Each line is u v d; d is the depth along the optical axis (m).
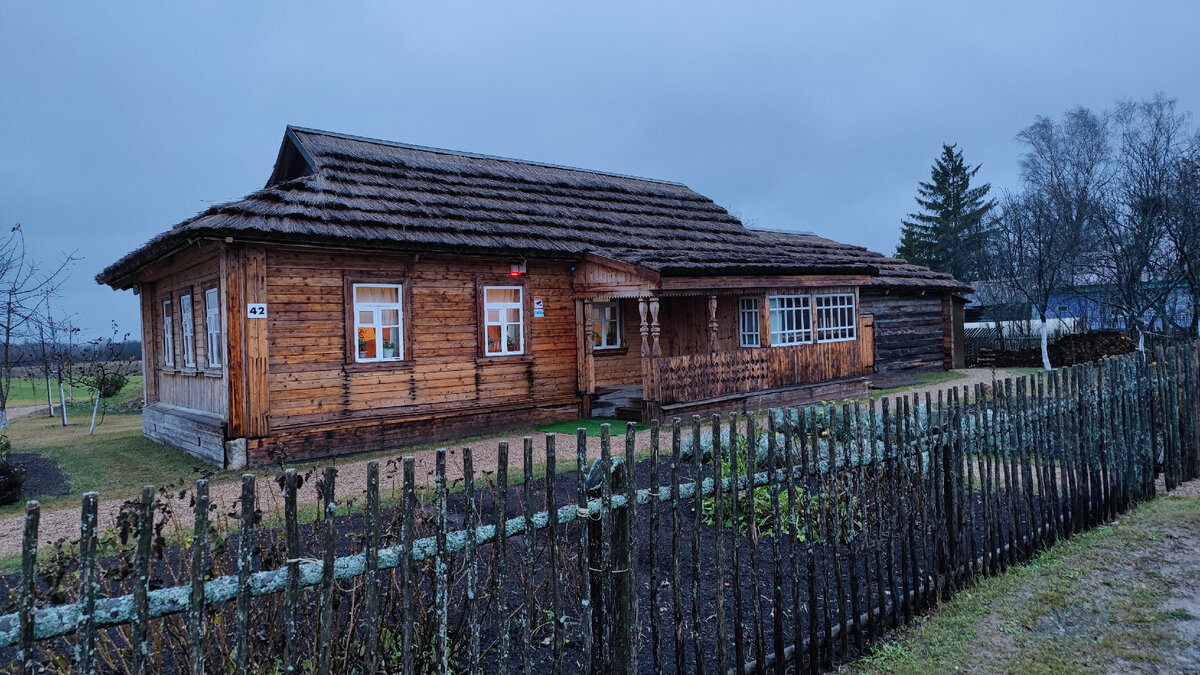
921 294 23.38
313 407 11.33
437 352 12.81
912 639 4.37
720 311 16.98
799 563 5.50
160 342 15.85
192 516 7.48
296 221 10.97
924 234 56.31
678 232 17.53
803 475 3.99
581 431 3.09
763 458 7.04
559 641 2.98
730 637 4.38
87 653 2.00
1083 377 6.34
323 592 2.41
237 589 2.26
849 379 17.25
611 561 3.21
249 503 2.25
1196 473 7.98
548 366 14.41
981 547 5.41
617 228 16.48
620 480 3.27
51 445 14.59
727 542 5.97
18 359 19.67
